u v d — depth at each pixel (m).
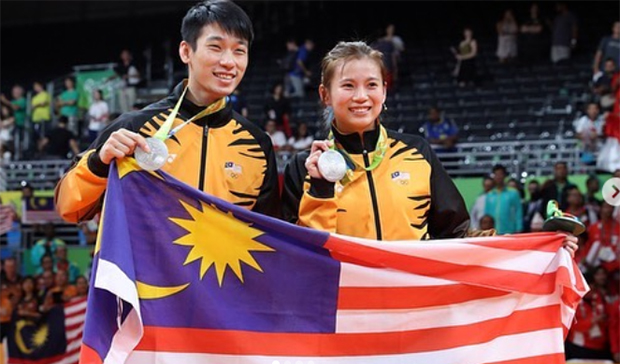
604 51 14.80
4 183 15.50
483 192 12.01
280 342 3.60
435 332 3.76
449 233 4.13
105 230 3.43
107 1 23.22
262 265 3.63
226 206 3.60
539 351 3.85
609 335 9.66
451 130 14.70
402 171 4.04
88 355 3.29
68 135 17.12
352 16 20.78
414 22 20.20
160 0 22.89
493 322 3.83
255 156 3.95
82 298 11.52
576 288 3.84
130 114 3.87
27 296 11.54
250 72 19.81
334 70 3.97
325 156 3.70
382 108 4.23
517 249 3.88
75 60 22.84
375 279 3.72
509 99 17.22
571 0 19.17
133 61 21.88
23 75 22.88
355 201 3.96
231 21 3.80
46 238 13.67
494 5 19.86
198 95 3.88
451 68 18.58
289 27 20.98
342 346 3.67
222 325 3.55
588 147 13.32
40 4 23.56
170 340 3.49
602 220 10.49
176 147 3.82
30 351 11.27
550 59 17.81
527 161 13.59
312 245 3.68
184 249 3.56
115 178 3.51
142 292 3.48
